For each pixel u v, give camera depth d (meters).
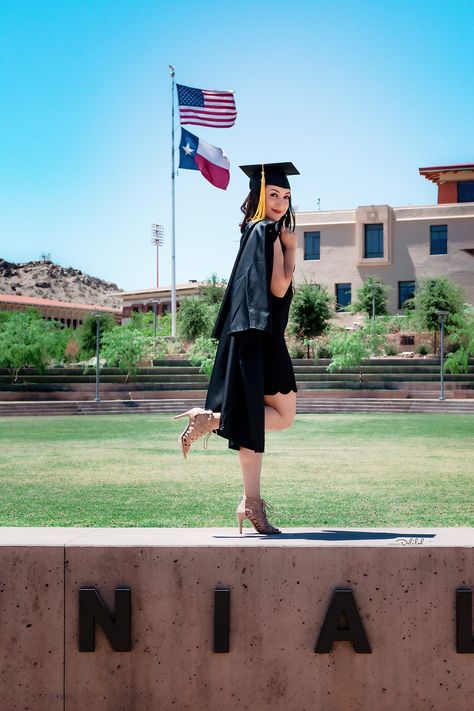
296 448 18.02
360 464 14.39
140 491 10.65
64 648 3.25
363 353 41.03
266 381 3.81
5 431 24.06
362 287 54.66
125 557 3.26
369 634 3.22
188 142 23.20
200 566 3.25
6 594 3.26
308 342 47.88
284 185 3.97
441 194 59.25
